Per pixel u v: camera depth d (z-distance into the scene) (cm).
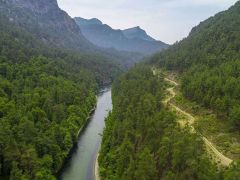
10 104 14762
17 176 9975
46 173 10825
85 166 12988
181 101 16100
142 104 14762
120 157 10850
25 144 11538
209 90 14212
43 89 19075
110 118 16362
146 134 11694
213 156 10038
